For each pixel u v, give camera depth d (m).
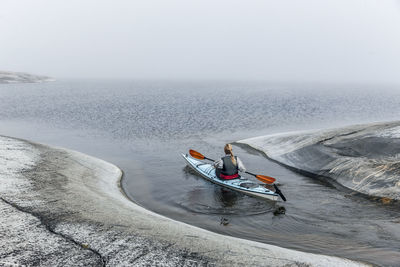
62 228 5.10
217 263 4.38
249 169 11.73
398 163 9.19
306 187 9.69
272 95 58.47
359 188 9.08
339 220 7.23
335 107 37.84
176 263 4.30
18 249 4.34
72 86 79.56
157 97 48.28
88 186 8.23
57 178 8.24
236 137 18.45
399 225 6.84
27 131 19.53
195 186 9.83
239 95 56.34
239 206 8.19
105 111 29.30
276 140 14.93
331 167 10.64
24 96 43.28
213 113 29.19
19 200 6.18
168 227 5.66
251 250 4.93
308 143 12.91
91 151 14.75
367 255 5.38
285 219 7.34
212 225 6.97
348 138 12.16
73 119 24.30
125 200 7.70
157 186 9.81
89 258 4.26
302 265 4.52
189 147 15.66
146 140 17.36
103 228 5.24
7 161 8.96
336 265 4.66
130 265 4.16
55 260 4.15
